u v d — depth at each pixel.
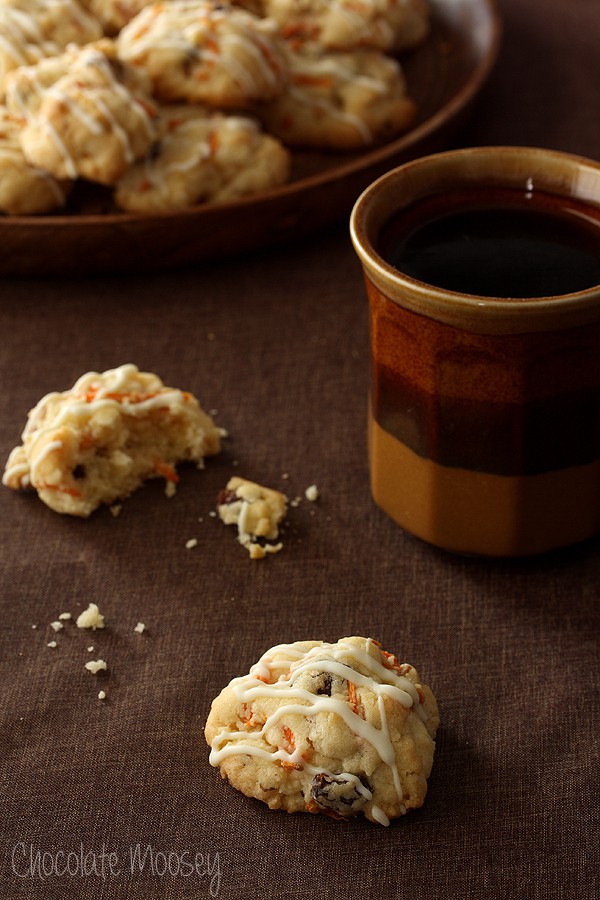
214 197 0.68
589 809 0.53
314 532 0.59
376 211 0.56
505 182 0.57
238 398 0.63
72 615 0.57
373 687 0.53
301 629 0.57
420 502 0.57
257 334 0.66
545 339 0.53
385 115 0.71
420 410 0.55
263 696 0.53
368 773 0.52
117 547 0.59
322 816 0.53
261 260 0.69
